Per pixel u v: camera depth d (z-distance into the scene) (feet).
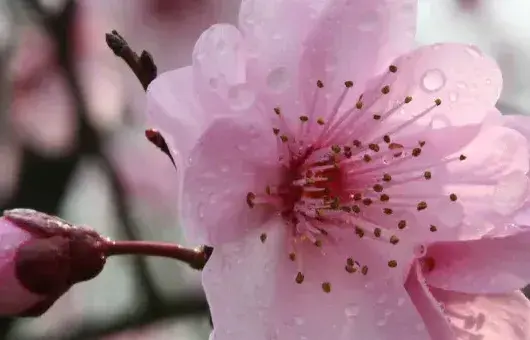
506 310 0.53
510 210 0.52
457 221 0.52
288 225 0.53
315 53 0.52
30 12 0.81
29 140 0.80
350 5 0.52
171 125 0.50
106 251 0.55
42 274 0.54
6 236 0.54
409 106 0.53
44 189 0.79
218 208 0.51
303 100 0.53
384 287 0.52
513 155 0.52
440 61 0.52
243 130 0.51
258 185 0.52
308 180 0.53
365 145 0.53
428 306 0.52
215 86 0.51
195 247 0.56
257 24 0.51
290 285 0.52
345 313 0.52
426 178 0.52
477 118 0.52
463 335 0.53
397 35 0.52
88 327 0.79
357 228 0.53
